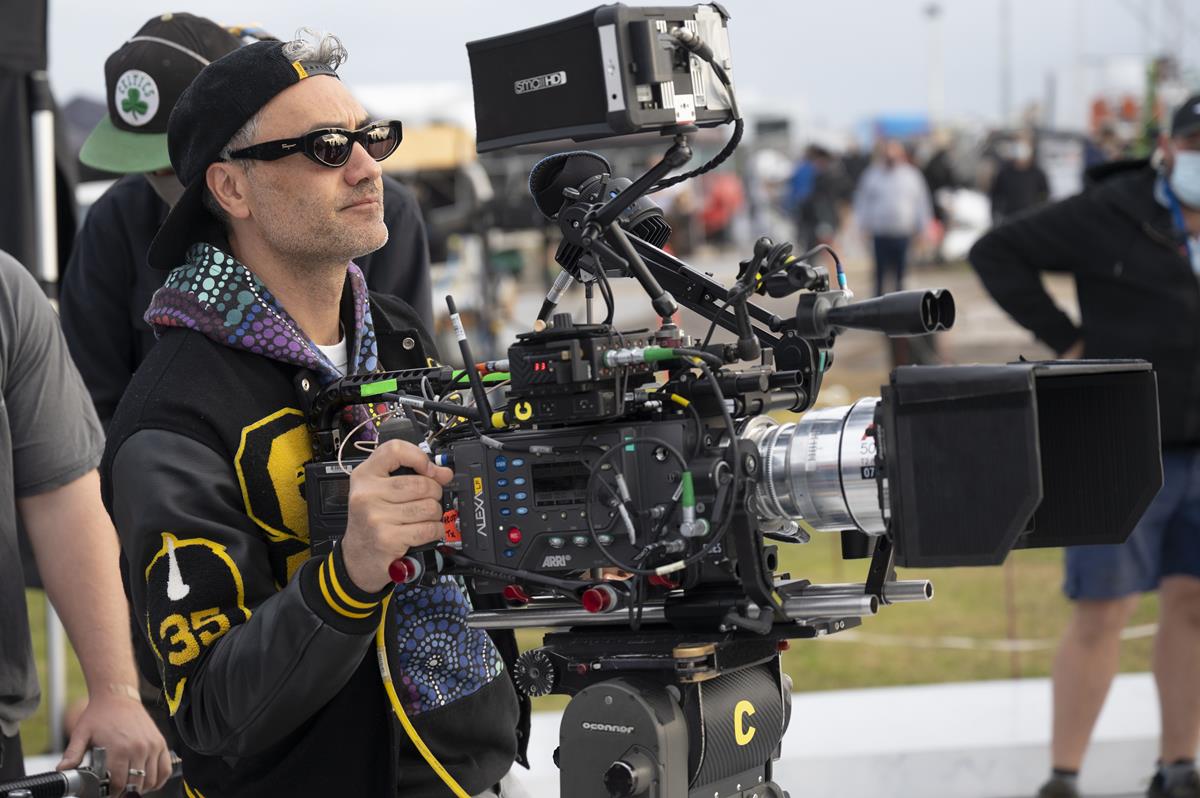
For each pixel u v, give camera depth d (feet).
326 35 11.35
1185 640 22.82
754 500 9.56
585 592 9.57
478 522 10.01
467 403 11.35
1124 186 22.97
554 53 9.93
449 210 69.26
